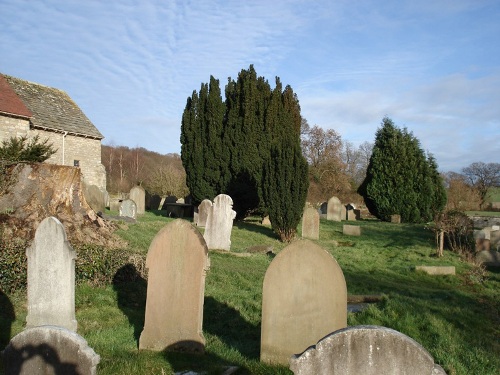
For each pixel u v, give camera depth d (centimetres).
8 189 1150
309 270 569
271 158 1880
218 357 600
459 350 646
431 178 3203
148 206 3094
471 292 1220
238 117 2230
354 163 6762
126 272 948
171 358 581
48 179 1189
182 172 4706
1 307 752
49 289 674
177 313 627
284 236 1855
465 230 1825
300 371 379
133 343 646
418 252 1756
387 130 3322
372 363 362
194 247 627
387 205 3178
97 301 827
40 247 680
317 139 5388
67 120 3139
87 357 399
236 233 1909
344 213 3194
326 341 373
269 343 579
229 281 1034
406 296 1026
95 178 3312
